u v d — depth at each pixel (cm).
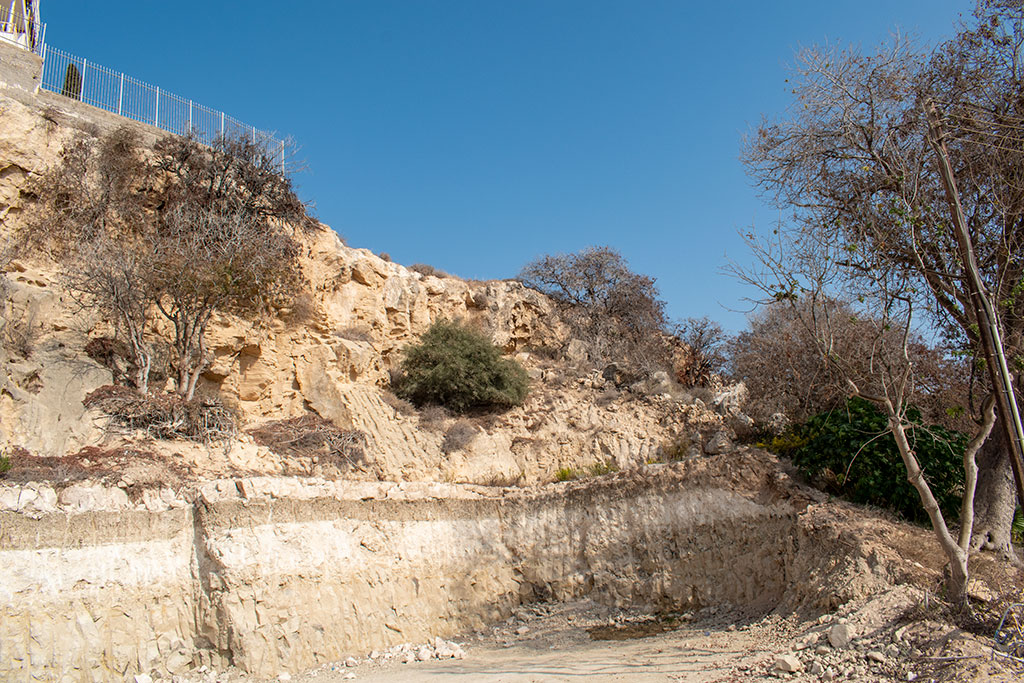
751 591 1717
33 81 2195
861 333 1789
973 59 1563
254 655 1473
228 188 2269
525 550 2053
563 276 3694
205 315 2025
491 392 2672
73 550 1362
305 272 2425
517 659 1551
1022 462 1001
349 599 1692
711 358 3756
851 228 1485
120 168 2084
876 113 1565
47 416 1609
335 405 2277
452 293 3256
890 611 1187
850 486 1705
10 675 1216
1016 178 1355
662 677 1182
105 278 1822
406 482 1991
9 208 1862
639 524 1947
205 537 1532
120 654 1359
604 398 2750
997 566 1312
